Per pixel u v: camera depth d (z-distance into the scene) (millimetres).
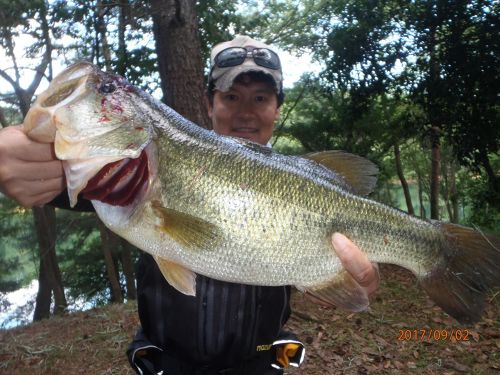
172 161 509
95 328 1555
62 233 4188
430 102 2814
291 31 3688
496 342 1391
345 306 567
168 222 495
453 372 1239
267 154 565
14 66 3428
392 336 1453
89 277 4328
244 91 754
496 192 3062
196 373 624
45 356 1360
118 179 482
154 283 625
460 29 2607
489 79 2547
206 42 2672
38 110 413
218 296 606
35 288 5520
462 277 623
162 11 1304
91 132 456
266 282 540
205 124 1335
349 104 3602
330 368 1244
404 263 619
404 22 2924
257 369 643
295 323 1514
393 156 5449
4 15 2895
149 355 637
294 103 4281
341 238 553
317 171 587
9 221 4336
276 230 538
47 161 420
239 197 525
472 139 2738
